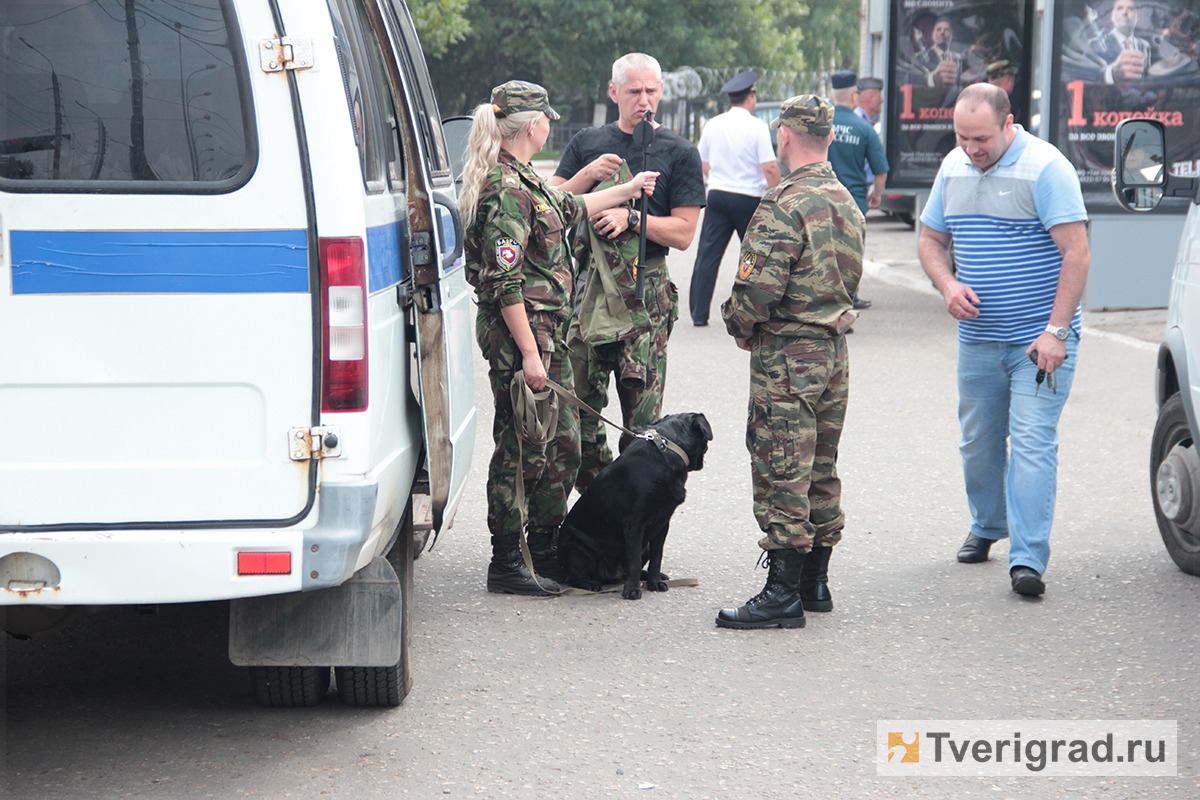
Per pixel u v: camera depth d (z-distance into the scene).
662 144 8.42
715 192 17.50
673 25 91.25
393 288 5.34
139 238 4.68
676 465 7.56
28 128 4.67
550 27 91.31
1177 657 6.68
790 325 6.90
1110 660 6.66
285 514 4.78
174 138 4.69
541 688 6.28
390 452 5.22
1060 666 6.57
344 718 5.89
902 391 13.84
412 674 6.43
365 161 5.09
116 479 4.75
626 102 8.55
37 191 4.65
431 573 8.26
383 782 5.22
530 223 7.26
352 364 4.76
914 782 5.27
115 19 4.64
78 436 4.75
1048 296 7.65
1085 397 13.34
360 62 5.42
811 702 6.11
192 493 4.77
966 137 7.57
